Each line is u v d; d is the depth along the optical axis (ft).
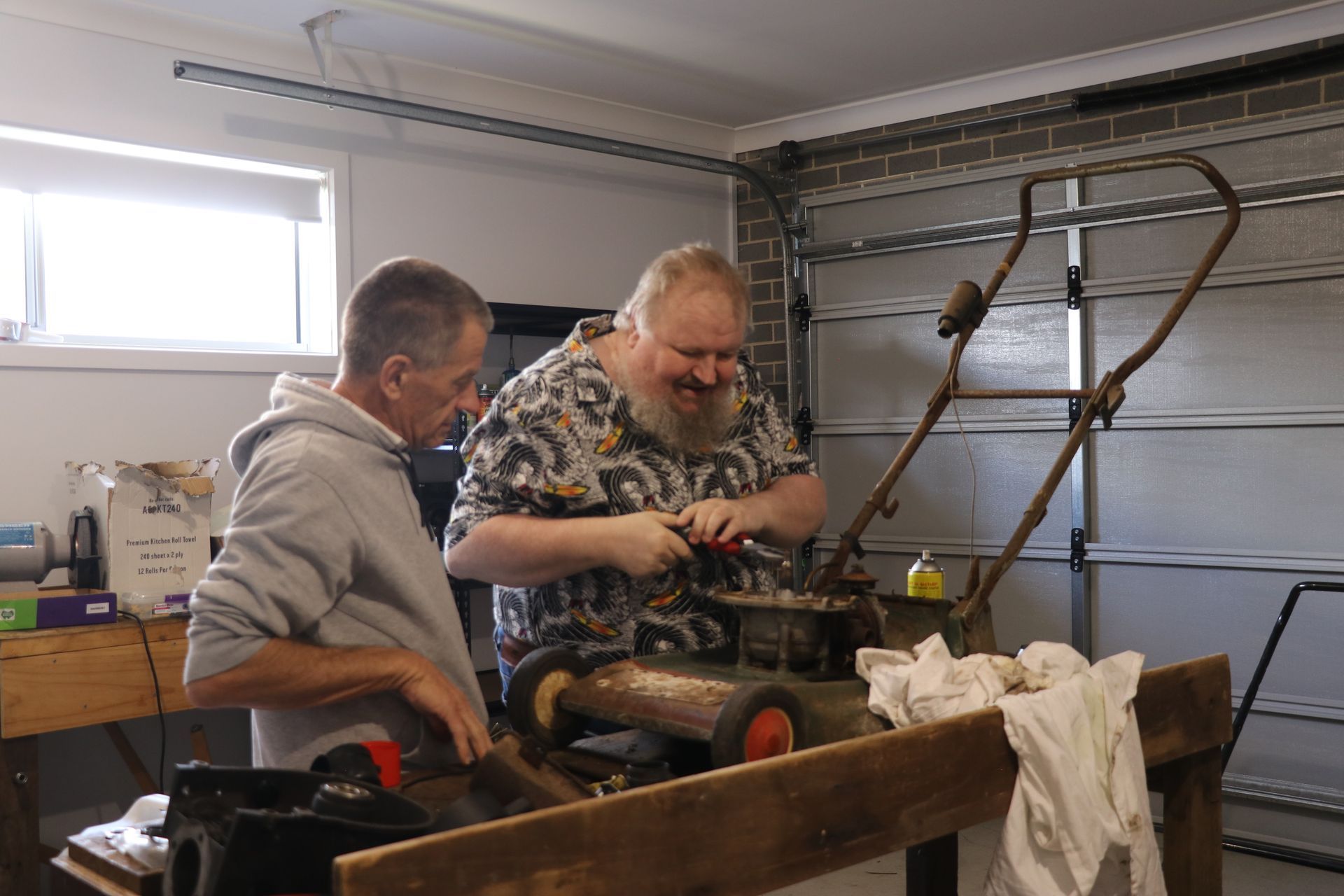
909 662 5.11
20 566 9.94
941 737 4.72
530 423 5.98
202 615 4.33
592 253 15.71
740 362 6.69
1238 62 13.08
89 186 11.58
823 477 16.42
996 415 14.78
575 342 6.21
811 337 16.46
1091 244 14.05
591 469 6.05
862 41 13.28
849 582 5.82
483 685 13.87
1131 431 13.83
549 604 6.19
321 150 13.08
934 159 15.33
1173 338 13.52
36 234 11.55
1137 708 5.65
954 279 15.17
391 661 4.68
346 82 13.19
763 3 11.98
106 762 11.59
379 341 4.74
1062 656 5.53
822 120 16.22
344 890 3.07
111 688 9.63
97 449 11.51
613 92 15.07
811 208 16.39
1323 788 12.65
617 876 3.68
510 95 14.67
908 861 7.46
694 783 3.89
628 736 5.37
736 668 5.24
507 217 14.82
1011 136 14.69
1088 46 13.57
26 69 11.03
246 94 12.46
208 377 12.25
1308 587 11.69
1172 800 6.40
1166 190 13.48
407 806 3.73
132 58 11.66
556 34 12.83
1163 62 13.55
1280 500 12.89
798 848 4.19
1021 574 14.67
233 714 12.47
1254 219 12.92
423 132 13.99
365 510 4.65
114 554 9.98
